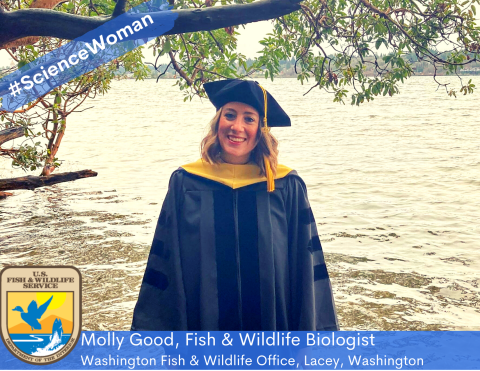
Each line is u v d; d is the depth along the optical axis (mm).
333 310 2961
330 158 24094
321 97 106938
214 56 5859
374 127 41750
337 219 12070
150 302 2801
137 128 43312
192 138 34438
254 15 3043
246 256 2711
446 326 5883
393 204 13938
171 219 2773
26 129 8125
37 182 8203
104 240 9852
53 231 10734
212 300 2695
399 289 7215
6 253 9094
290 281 2857
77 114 63719
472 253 9148
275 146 2795
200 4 4125
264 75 5719
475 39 4418
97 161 23469
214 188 2766
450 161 22609
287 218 2830
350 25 4684
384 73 4844
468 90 4633
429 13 4512
